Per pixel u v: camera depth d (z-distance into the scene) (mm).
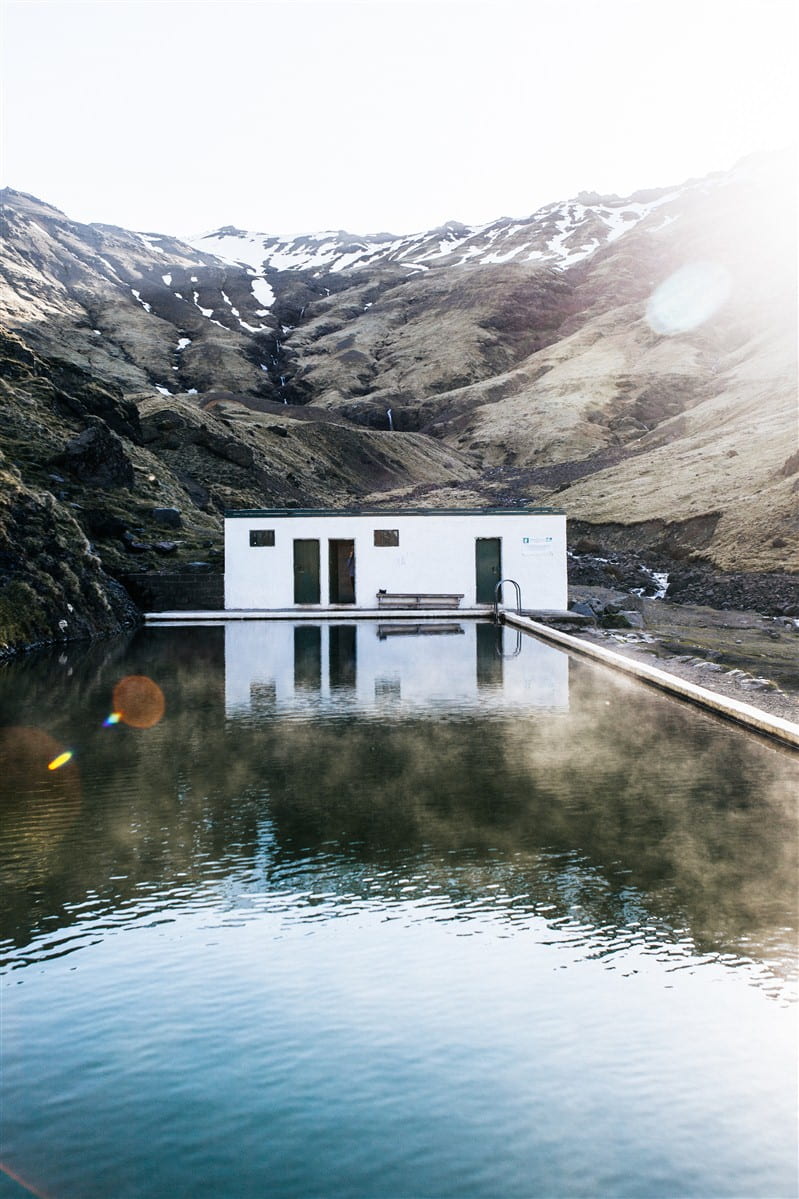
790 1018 6188
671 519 61438
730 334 159000
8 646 23984
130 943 7242
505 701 16891
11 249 188500
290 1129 5184
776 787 11164
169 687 18578
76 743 13570
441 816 10102
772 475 63062
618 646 26031
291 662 22219
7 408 45656
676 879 8359
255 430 96562
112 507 41062
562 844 9250
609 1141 5102
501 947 7152
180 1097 5445
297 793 10977
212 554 38094
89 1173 4840
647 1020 6172
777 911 7695
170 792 11023
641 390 135375
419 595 33844
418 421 147000
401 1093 5453
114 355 157375
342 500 86688
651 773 11805
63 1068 5703
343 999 6445
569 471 98750
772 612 39312
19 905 7918
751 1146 5070
